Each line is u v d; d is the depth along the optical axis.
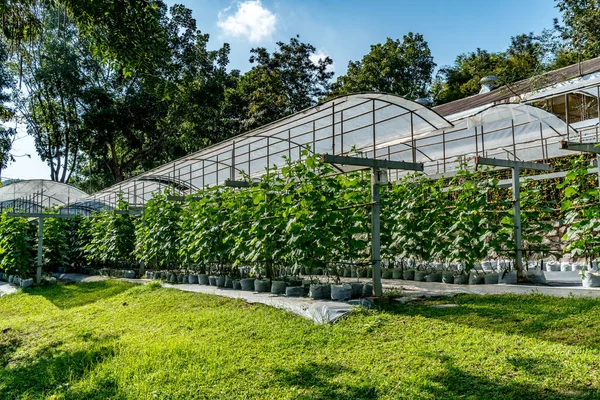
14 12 8.13
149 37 8.96
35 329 7.37
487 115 11.98
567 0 20.52
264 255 7.58
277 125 10.40
